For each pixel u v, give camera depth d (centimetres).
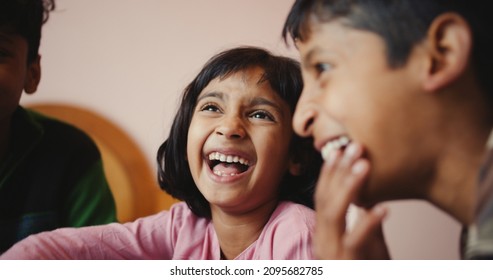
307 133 44
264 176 58
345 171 40
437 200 40
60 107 89
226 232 62
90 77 90
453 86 37
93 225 72
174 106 86
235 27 86
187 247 63
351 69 39
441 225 76
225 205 59
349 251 41
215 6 87
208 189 59
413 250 75
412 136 38
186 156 68
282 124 60
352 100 39
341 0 41
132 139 87
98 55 91
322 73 42
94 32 91
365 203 42
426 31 37
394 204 77
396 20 38
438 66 37
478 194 35
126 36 90
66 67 91
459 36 37
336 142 41
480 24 37
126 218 84
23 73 68
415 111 38
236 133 57
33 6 70
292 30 46
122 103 89
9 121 71
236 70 61
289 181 64
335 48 40
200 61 87
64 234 63
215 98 61
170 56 88
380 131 38
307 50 43
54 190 71
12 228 68
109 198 76
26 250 60
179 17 89
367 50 39
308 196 64
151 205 85
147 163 86
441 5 38
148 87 88
